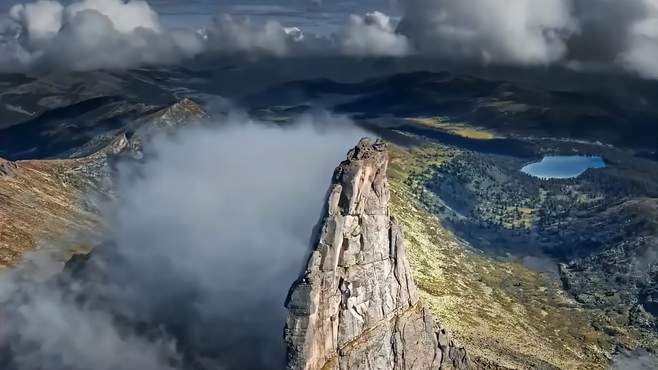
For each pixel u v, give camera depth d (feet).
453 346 484.33
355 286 407.44
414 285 463.83
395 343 433.48
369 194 421.18
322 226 394.73
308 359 367.25
